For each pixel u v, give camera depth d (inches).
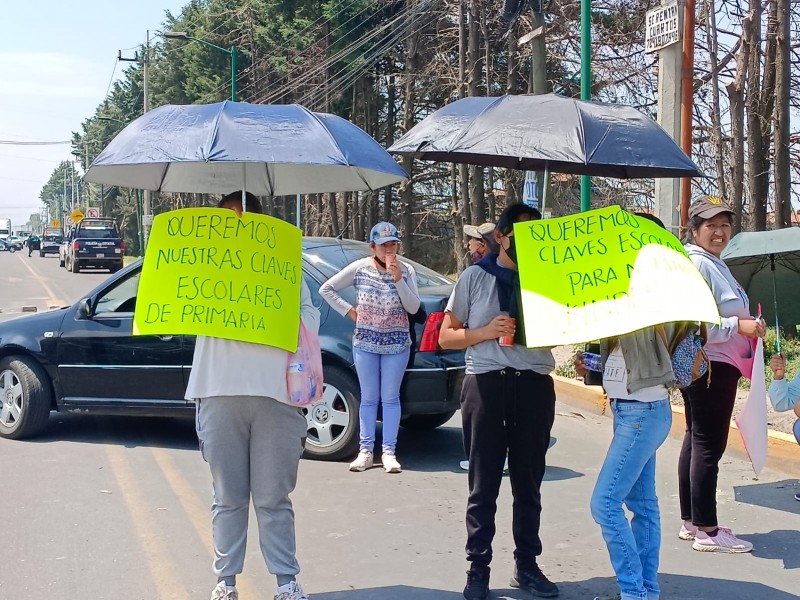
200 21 1980.8
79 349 299.6
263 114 154.3
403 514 231.1
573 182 850.1
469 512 173.8
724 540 205.6
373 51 1359.5
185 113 156.6
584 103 162.7
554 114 158.6
